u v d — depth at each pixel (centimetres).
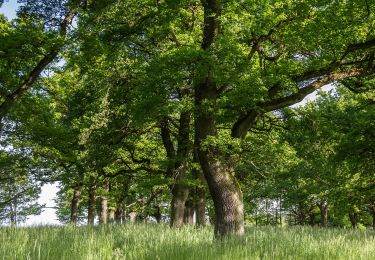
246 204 4562
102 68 1781
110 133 1892
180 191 1925
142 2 1500
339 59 1254
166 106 1181
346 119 1800
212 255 744
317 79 1255
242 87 1080
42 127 2225
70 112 2128
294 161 1700
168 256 750
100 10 1426
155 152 2588
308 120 1394
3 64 1612
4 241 959
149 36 1683
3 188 3788
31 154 2539
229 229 1176
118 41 1491
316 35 1259
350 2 1216
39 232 1298
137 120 1276
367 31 1323
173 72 1101
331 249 822
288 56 1433
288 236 1147
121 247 959
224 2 1337
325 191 2920
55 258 713
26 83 1595
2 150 2484
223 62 1070
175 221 1886
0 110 1588
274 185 3891
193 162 1936
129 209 4147
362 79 1438
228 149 1191
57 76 2556
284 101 1227
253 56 1488
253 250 799
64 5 1532
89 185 2817
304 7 1274
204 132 1245
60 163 2658
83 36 1449
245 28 1333
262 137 1548
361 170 2247
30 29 1436
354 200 2509
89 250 747
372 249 870
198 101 1252
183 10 1714
